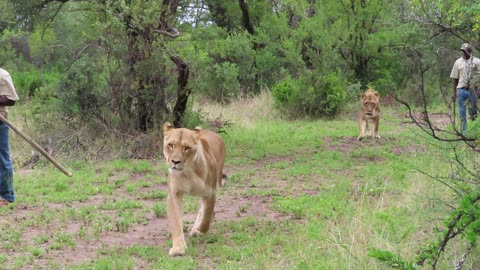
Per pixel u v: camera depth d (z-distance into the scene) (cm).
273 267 702
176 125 1614
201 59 1650
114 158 1459
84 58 1617
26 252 805
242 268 718
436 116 1956
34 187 1183
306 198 1065
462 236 543
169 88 1587
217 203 1066
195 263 755
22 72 2716
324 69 2369
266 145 1655
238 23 2961
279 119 2259
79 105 1584
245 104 2406
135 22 1487
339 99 2294
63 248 820
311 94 2300
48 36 2692
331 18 2589
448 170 937
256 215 986
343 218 889
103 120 1573
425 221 767
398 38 2450
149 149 1498
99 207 1038
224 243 830
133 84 1534
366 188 1017
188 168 771
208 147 828
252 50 2666
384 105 2467
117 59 1561
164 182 1243
